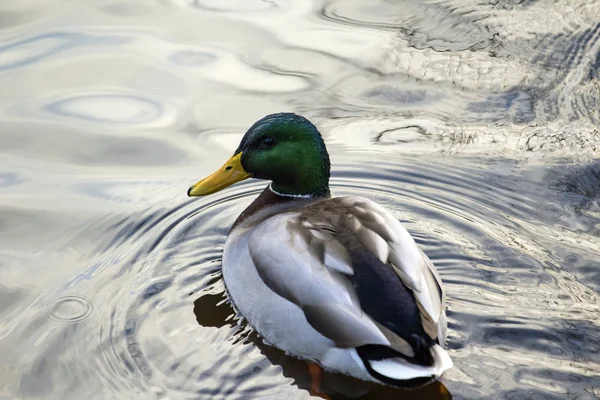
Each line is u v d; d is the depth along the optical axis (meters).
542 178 12.66
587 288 10.36
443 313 9.01
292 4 17.84
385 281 8.74
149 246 11.49
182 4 17.78
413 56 15.81
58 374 9.20
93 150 13.43
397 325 8.56
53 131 13.80
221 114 14.26
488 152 13.30
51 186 12.61
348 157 13.24
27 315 10.09
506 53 15.87
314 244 9.22
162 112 14.31
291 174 11.05
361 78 15.23
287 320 9.25
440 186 12.61
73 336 9.73
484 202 12.24
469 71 15.33
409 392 8.81
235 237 10.68
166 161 13.23
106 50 15.91
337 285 8.87
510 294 10.27
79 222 11.88
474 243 11.34
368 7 17.67
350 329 8.70
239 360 9.38
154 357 9.41
